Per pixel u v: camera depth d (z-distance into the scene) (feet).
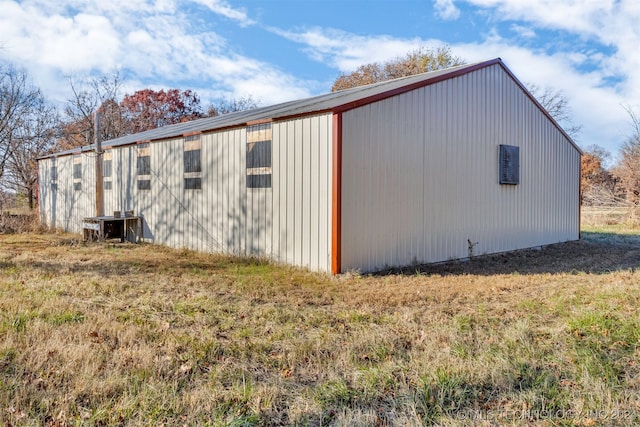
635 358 10.97
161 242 34.01
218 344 11.56
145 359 10.19
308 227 22.86
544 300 17.03
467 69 29.48
